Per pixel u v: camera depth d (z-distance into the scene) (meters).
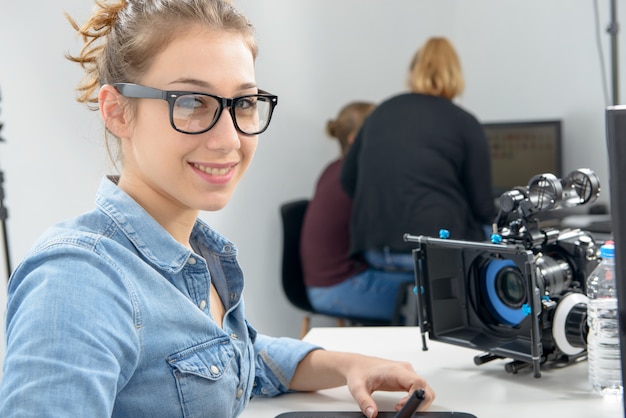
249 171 3.27
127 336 0.94
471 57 4.12
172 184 1.06
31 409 0.81
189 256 1.10
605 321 1.35
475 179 2.96
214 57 1.04
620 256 0.88
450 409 1.28
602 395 1.35
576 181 1.46
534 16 3.88
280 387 1.40
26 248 2.24
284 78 3.43
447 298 1.54
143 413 1.00
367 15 3.78
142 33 1.04
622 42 3.62
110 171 1.21
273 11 3.34
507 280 1.45
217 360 1.09
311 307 3.32
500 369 1.49
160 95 1.03
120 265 1.00
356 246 3.04
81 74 2.36
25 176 2.24
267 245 3.38
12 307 0.93
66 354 0.85
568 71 3.79
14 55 2.20
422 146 2.92
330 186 3.22
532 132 3.75
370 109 3.37
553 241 1.48
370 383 1.32
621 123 0.86
